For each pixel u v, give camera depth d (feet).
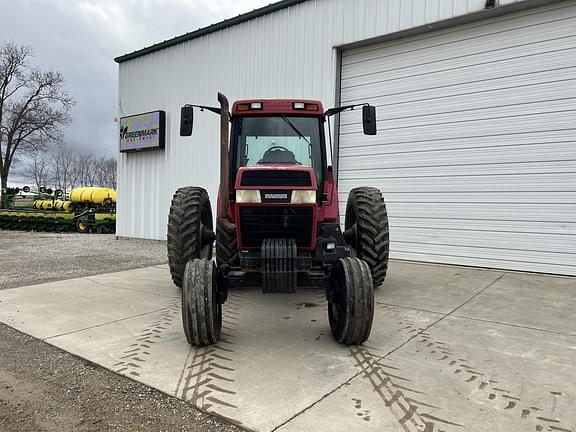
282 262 11.51
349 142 28.40
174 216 16.26
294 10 29.86
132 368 10.39
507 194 22.79
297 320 14.19
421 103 25.57
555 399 8.72
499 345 11.74
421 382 9.48
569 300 16.49
